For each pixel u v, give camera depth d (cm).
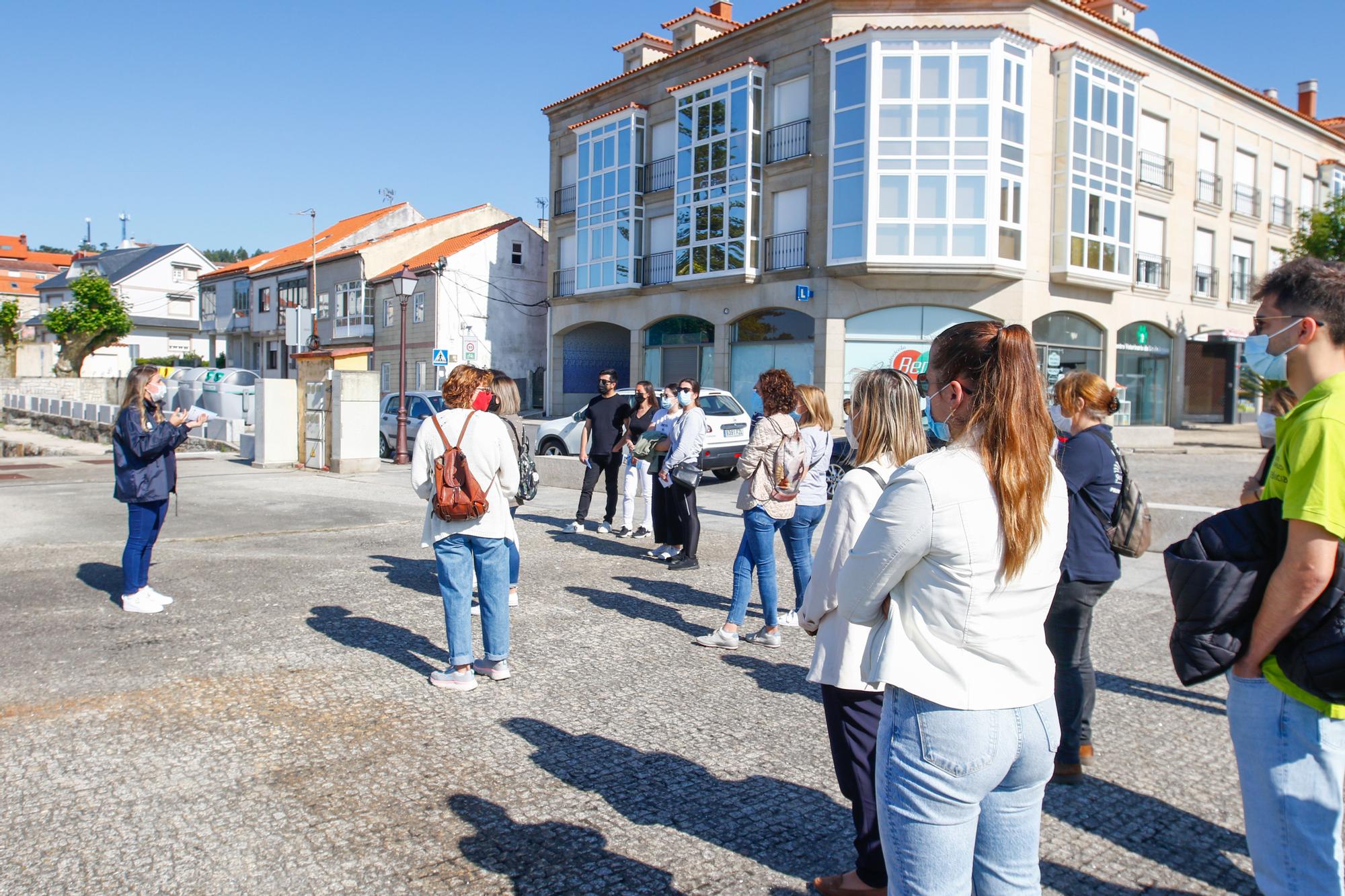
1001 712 182
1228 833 333
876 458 304
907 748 187
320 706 447
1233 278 3144
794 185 2456
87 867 296
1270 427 429
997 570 181
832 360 2383
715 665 524
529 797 354
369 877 294
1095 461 357
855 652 279
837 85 2314
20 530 926
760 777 376
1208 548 218
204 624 588
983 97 2202
